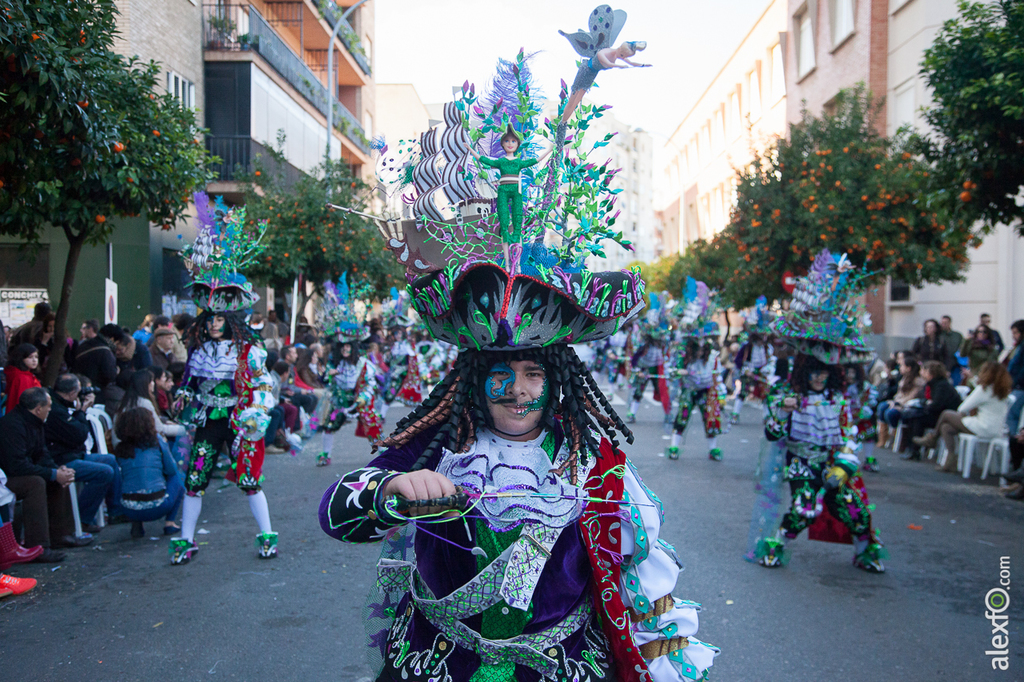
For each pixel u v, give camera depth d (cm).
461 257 213
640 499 226
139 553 628
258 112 1986
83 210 724
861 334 554
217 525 719
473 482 217
